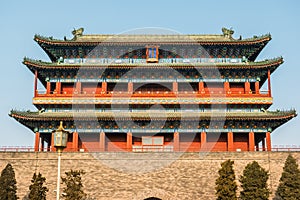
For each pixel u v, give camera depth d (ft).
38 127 241.76
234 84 257.14
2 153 217.97
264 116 234.99
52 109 247.50
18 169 215.72
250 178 188.65
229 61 257.34
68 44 250.16
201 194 209.67
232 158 217.36
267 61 248.11
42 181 190.49
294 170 191.83
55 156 217.56
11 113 231.91
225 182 186.50
